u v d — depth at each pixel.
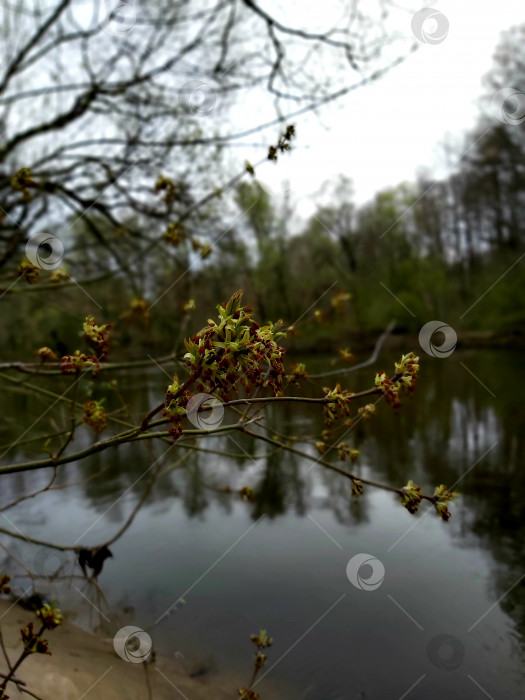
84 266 6.35
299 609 2.69
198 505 4.28
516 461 5.03
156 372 6.44
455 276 19.36
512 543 3.34
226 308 1.02
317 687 2.11
